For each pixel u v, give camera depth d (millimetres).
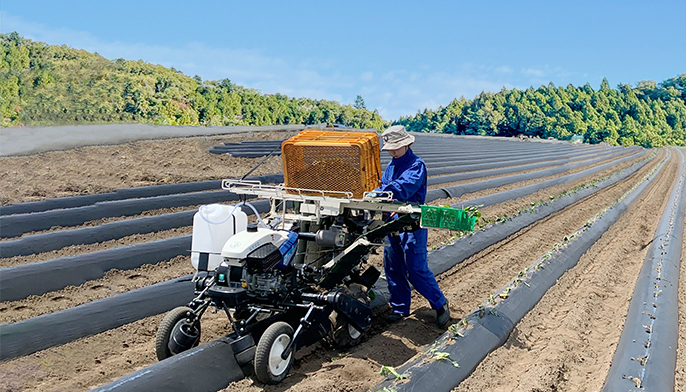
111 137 15336
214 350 4512
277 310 4836
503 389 4816
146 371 4180
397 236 5738
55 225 8633
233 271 4504
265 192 5348
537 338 6109
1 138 13531
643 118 137250
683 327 6633
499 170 22859
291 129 23016
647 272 8734
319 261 5402
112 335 5660
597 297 7750
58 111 21984
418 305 6898
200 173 13344
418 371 4691
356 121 74312
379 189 5297
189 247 8281
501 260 9234
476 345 5402
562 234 11977
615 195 20047
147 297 6340
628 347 5605
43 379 4719
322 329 5188
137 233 8758
